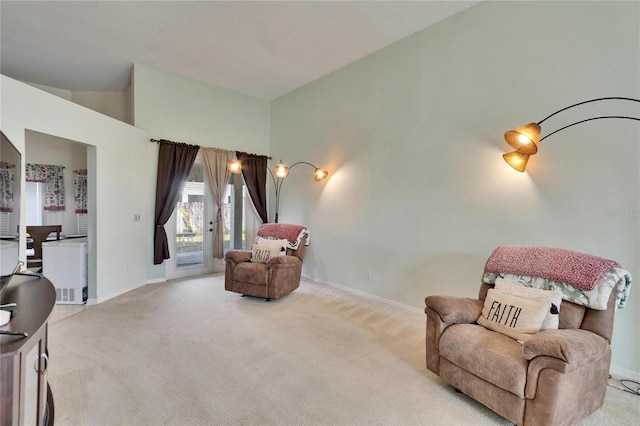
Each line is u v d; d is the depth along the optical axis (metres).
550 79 2.72
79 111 3.65
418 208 3.73
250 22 3.57
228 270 4.23
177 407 1.92
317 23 3.58
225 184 5.58
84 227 5.77
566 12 2.64
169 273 5.14
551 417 1.58
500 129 3.04
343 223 4.70
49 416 1.57
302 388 2.15
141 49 4.21
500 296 2.22
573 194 2.60
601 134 2.46
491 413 1.93
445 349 2.09
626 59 2.35
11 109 2.94
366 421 1.84
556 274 2.17
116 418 1.81
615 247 2.40
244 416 1.86
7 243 2.01
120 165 4.29
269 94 5.89
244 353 2.63
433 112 3.59
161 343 2.79
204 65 4.70
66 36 3.88
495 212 3.08
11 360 1.01
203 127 5.36
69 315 3.49
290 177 5.73
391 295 4.01
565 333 1.76
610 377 2.35
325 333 3.09
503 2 3.02
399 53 3.94
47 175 5.47
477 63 3.21
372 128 4.27
